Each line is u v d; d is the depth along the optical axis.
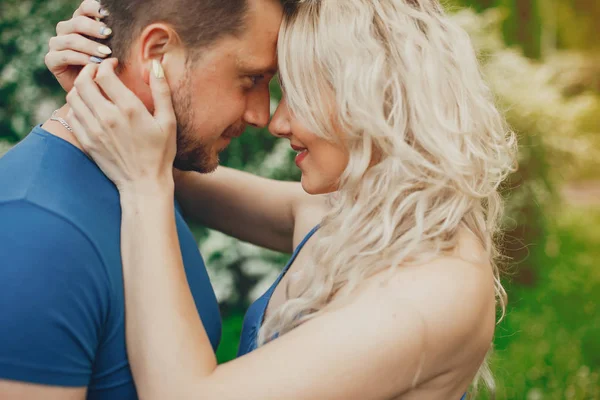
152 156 1.44
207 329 1.72
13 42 3.95
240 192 2.13
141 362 1.34
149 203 1.43
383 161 1.52
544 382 3.99
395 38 1.50
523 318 4.80
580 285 5.45
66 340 1.27
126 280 1.40
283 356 1.28
